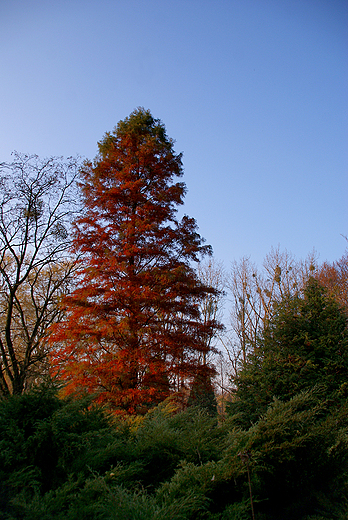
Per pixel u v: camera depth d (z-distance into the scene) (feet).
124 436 17.42
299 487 14.17
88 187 47.70
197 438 15.56
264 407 27.71
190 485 11.78
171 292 42.73
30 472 11.13
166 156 51.47
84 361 38.17
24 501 9.32
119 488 10.50
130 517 9.22
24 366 49.47
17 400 13.92
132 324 39.29
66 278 56.70
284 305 33.45
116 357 38.65
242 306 82.89
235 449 14.26
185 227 49.90
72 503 9.93
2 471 11.22
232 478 12.61
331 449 14.62
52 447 12.68
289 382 27.43
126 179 47.96
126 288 40.47
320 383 25.02
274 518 12.82
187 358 42.19
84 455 13.14
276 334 31.42
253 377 29.89
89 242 44.73
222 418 20.26
